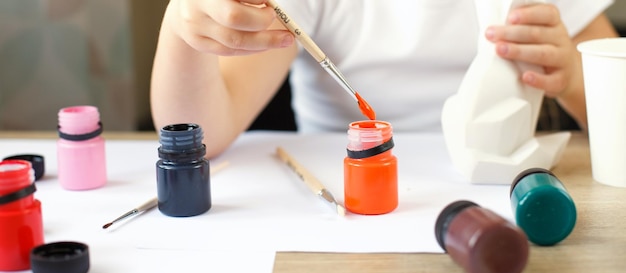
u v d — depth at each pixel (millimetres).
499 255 596
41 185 777
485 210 617
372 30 957
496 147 762
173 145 702
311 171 802
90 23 1277
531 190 646
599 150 759
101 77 1301
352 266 627
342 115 1004
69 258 610
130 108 1310
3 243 624
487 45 788
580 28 963
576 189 751
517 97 771
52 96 1314
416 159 832
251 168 817
